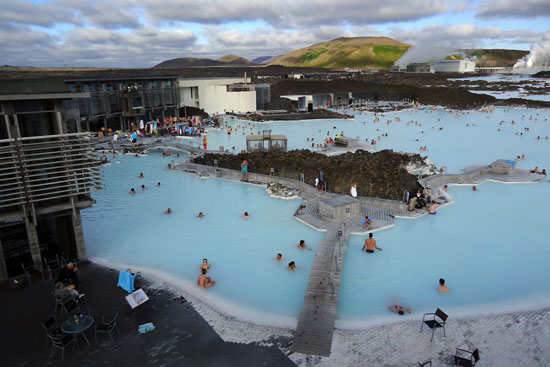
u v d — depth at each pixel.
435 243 21.42
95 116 56.41
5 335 13.66
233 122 74.00
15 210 17.70
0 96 15.46
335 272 17.62
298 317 15.03
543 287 17.02
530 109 84.50
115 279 17.72
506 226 23.70
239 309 15.58
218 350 12.88
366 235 22.36
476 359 11.80
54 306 15.38
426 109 90.50
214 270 18.84
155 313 15.06
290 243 21.70
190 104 82.62
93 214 26.95
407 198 26.19
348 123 71.88
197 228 24.17
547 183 32.38
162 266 19.31
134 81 61.97
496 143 50.72
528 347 12.84
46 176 18.48
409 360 12.24
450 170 37.88
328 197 28.12
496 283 17.38
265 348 12.98
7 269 17.50
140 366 12.13
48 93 16.67
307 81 110.62
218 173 35.47
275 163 34.91
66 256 19.50
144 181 35.09
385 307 15.65
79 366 12.16
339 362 12.20
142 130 59.53
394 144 51.25
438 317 14.72
